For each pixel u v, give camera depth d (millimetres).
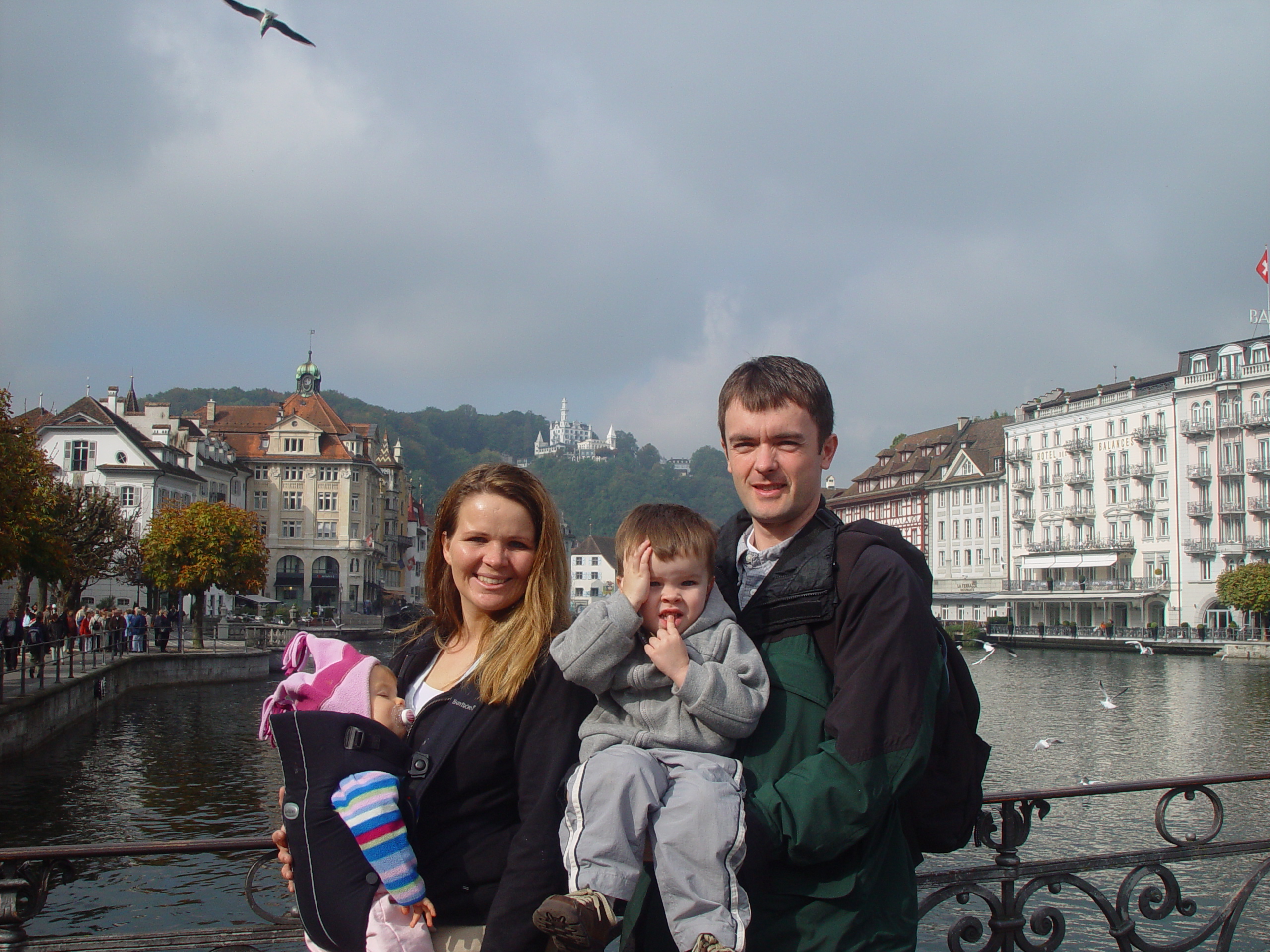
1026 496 90750
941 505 100812
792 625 2854
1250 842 4758
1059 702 34094
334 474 92562
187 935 3811
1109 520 82625
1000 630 82812
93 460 64688
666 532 2838
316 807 2766
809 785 2564
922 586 2750
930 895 4062
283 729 2842
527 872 2707
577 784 2672
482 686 2922
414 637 3469
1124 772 20469
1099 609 82500
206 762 20406
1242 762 21656
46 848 3682
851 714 2586
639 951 2889
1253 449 72688
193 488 73000
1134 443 80500
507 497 3105
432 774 2885
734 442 3061
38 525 26375
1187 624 75750
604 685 2801
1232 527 73688
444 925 2875
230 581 47438
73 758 20625
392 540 109500
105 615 43344
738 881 2689
